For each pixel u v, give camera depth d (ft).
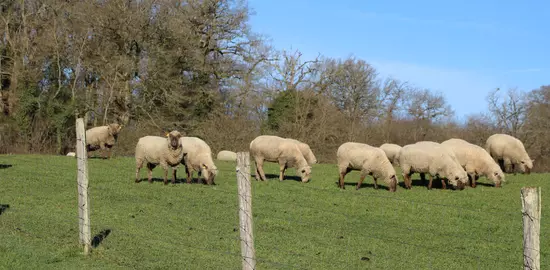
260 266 38.91
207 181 74.59
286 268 38.75
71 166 87.86
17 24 156.35
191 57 165.99
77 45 153.58
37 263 35.47
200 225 50.06
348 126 175.63
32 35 155.74
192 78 173.68
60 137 142.20
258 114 187.11
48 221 47.88
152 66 153.48
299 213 58.23
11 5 154.92
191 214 54.65
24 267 34.50
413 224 55.16
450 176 77.41
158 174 85.40
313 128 168.76
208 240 44.75
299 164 82.74
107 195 62.64
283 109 174.29
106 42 154.40
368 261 41.34
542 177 100.07
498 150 106.32
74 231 44.55
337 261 40.88
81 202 38.83
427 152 77.71
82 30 150.82
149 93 156.04
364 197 69.21
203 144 76.48
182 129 160.25
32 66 150.20
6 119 136.05
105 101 153.79
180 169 94.38
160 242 42.93
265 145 82.02
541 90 198.59
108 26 149.07
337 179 89.45
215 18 178.29
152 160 72.59
